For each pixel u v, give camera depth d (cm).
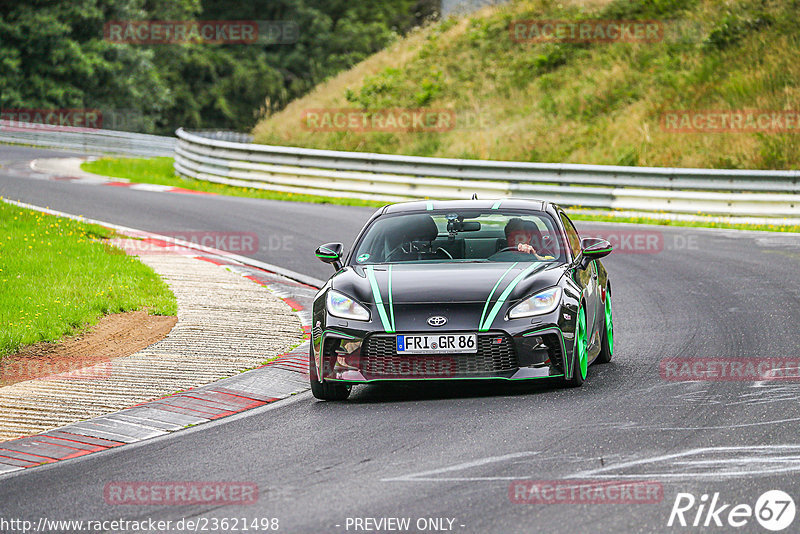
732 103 10019
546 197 8244
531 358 2711
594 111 10794
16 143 14875
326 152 9288
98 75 19038
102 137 14312
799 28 10906
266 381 3053
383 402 2797
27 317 3691
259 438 2427
